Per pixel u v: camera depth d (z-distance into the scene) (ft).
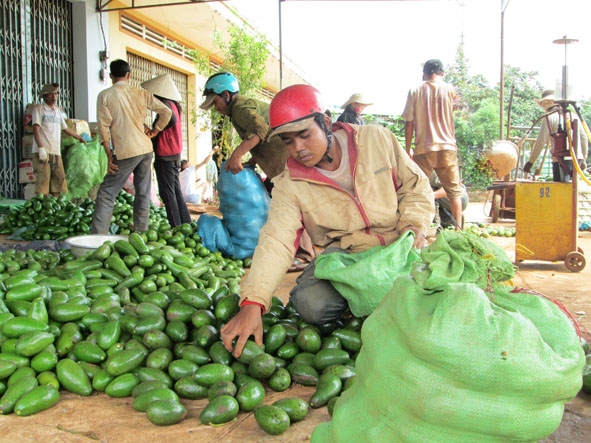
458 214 26.84
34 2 36.60
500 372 5.12
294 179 10.53
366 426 5.88
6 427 8.10
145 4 43.96
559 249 21.22
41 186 31.63
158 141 25.39
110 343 9.78
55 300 11.16
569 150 21.47
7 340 9.70
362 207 10.76
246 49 46.11
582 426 8.21
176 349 9.93
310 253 21.91
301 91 9.57
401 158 11.11
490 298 6.13
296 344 10.12
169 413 8.10
